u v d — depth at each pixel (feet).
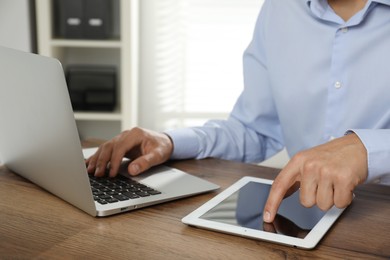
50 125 2.51
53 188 2.83
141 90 9.30
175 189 2.97
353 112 3.94
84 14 8.09
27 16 7.81
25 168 3.07
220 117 9.34
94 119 8.98
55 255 2.19
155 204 2.79
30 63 2.46
